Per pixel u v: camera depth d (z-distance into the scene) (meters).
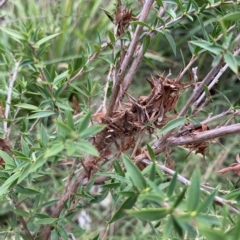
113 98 0.39
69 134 0.30
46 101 0.40
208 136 0.38
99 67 0.97
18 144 0.49
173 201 0.28
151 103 0.38
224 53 0.29
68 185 0.44
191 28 1.04
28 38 0.37
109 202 0.82
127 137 0.41
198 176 0.27
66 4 1.05
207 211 0.35
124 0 0.45
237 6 0.40
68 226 0.58
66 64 1.02
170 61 1.02
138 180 0.29
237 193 0.34
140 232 0.72
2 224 0.69
